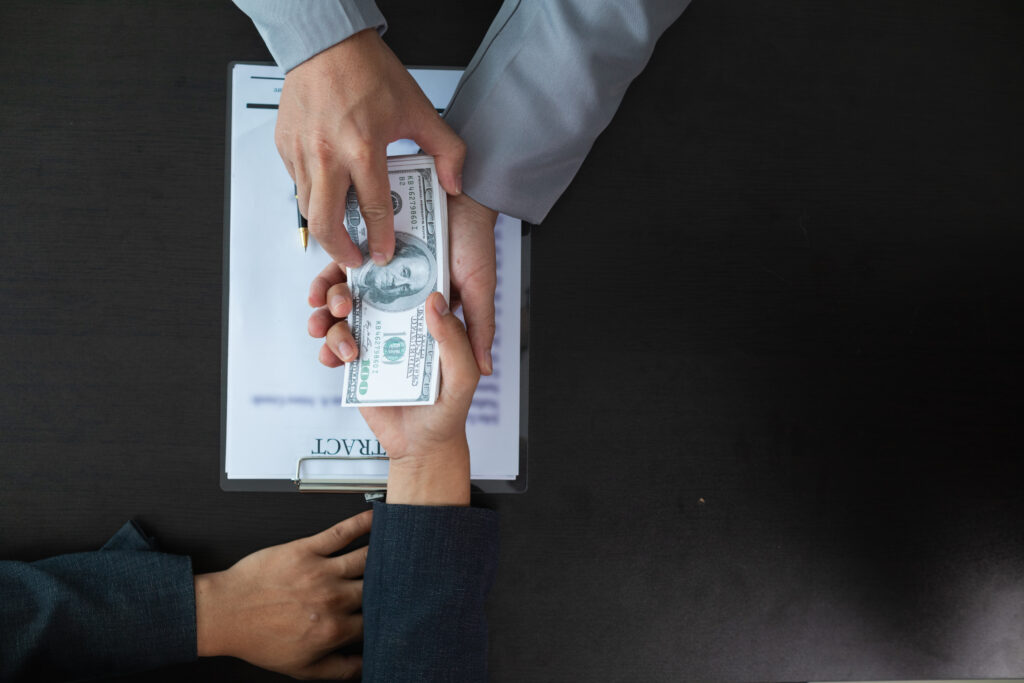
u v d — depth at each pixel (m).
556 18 0.88
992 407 1.14
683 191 1.13
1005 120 1.16
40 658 0.89
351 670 1.03
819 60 1.15
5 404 1.05
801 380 1.12
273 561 1.02
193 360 1.07
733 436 1.11
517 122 0.90
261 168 1.08
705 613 1.09
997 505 1.13
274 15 0.79
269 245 1.08
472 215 0.95
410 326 0.89
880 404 1.13
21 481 1.05
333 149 0.81
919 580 1.12
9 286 1.06
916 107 1.15
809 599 1.10
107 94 1.08
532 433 1.09
